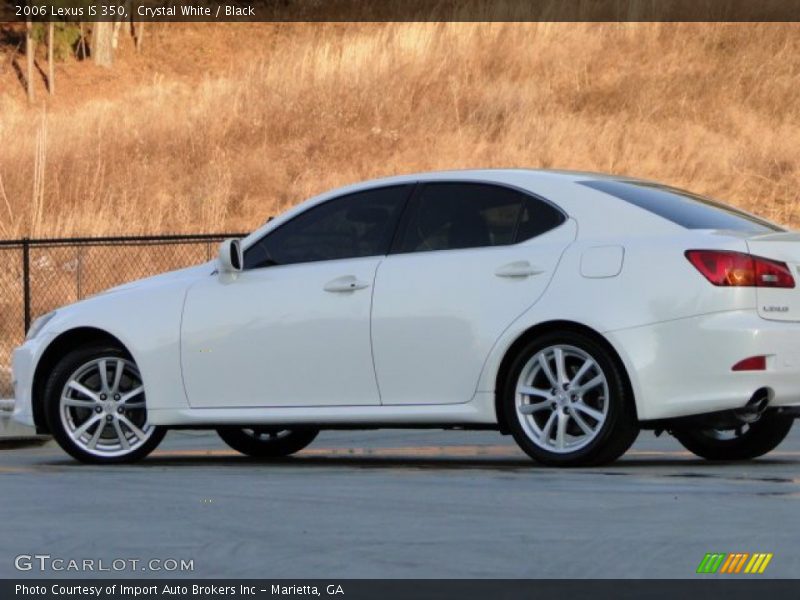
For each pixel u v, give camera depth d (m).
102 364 22.00
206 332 21.23
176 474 19.53
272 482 17.95
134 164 65.88
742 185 60.44
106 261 42.53
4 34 87.25
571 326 19.08
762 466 19.72
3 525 14.32
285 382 20.70
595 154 63.91
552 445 19.23
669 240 18.75
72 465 21.81
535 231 19.55
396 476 18.47
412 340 19.81
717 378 18.34
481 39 76.75
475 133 67.94
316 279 20.61
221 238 35.00
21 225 58.28
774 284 18.69
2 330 41.00
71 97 81.31
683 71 71.75
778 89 69.06
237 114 71.38
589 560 11.67
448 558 11.90
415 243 20.22
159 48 87.62
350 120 70.19
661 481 17.23
